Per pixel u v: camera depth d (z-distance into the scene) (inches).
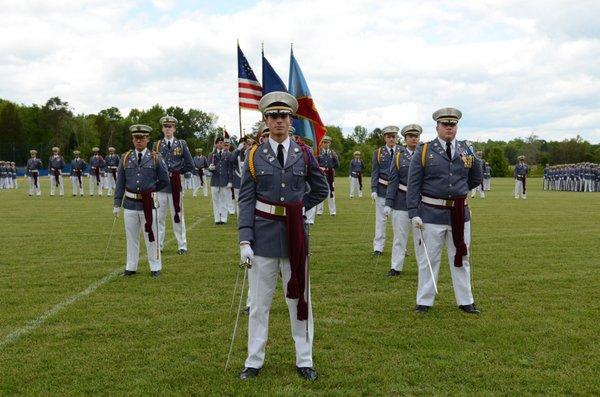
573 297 331.6
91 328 276.4
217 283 370.9
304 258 217.2
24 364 231.1
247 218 218.8
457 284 307.1
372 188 472.4
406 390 205.9
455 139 313.3
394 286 365.1
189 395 203.2
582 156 3474.4
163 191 484.1
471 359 235.0
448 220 304.7
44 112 4360.2
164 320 288.4
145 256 471.8
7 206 945.5
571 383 210.2
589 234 594.6
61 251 490.3
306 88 398.0
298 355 221.6
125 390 206.8
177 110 4495.6
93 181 1368.1
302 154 223.0
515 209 906.7
